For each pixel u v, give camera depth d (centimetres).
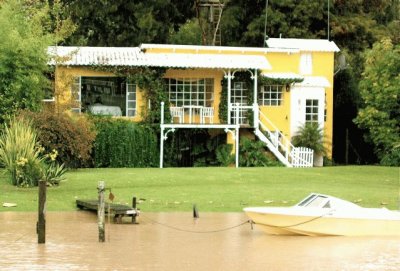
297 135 6128
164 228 2862
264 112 6075
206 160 5797
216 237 2691
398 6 8062
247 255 2369
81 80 5606
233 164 5719
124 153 5528
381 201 3538
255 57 5975
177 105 5847
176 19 7550
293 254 2394
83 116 5253
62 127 4525
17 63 4888
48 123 4506
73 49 5838
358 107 6656
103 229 2566
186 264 2223
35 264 2188
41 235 2514
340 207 2759
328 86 6188
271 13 7212
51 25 5847
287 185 4116
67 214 3145
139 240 2603
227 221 3031
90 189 3797
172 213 3225
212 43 7581
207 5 7531
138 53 5938
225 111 5844
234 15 7450
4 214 3108
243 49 6122
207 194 3719
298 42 6450
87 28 7225
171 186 3997
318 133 6081
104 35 7275
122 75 5631
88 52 5850
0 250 2392
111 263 2217
